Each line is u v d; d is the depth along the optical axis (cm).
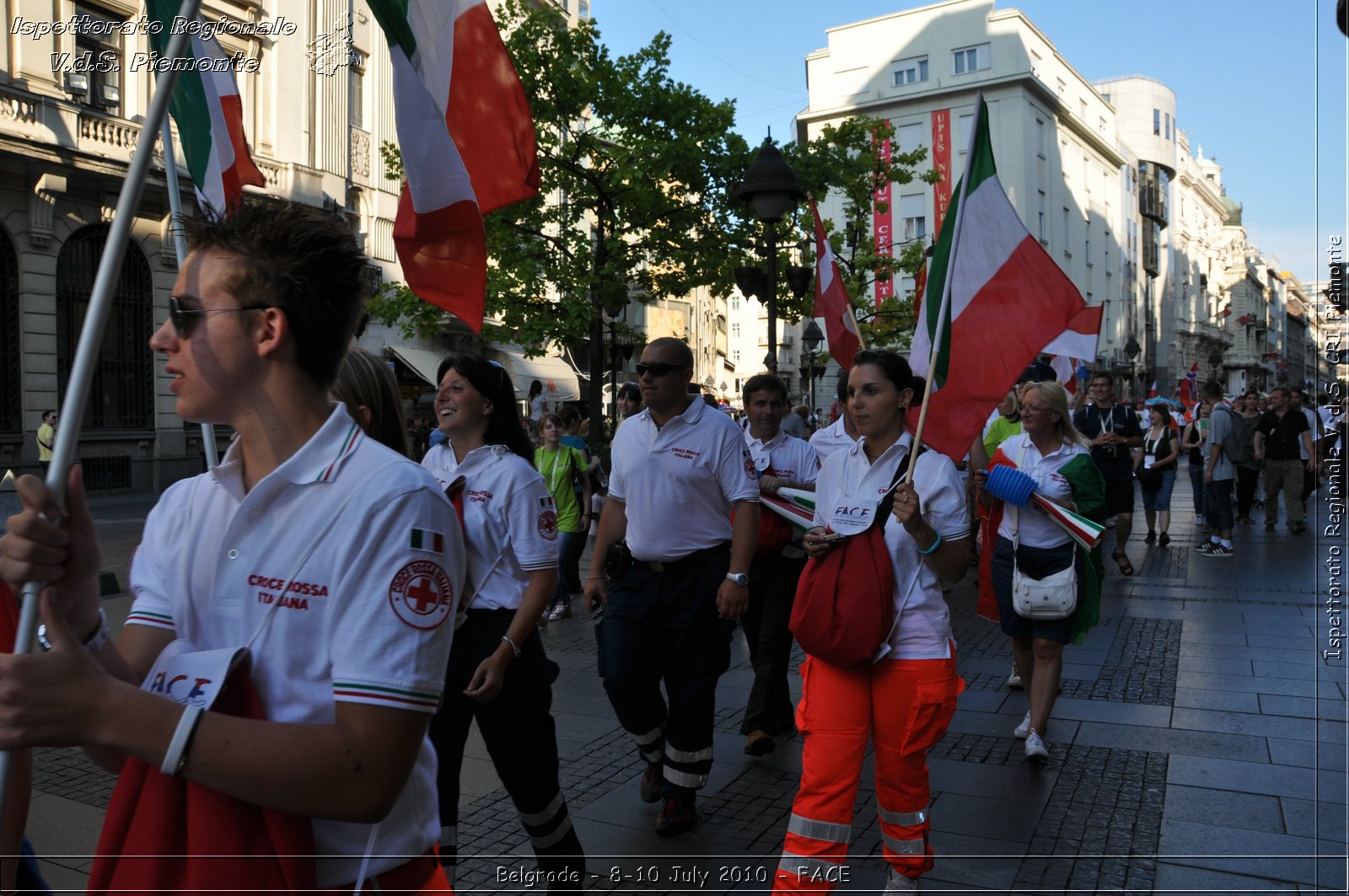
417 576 134
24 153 1684
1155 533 1300
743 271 1109
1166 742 489
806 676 310
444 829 309
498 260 1560
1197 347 7325
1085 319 838
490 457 326
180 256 148
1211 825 387
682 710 386
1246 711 537
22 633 119
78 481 128
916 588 303
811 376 2373
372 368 278
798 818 292
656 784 418
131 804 134
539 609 312
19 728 114
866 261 2192
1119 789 427
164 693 130
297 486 136
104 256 124
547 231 1956
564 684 619
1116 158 5338
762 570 498
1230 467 1141
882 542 301
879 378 323
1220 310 8144
